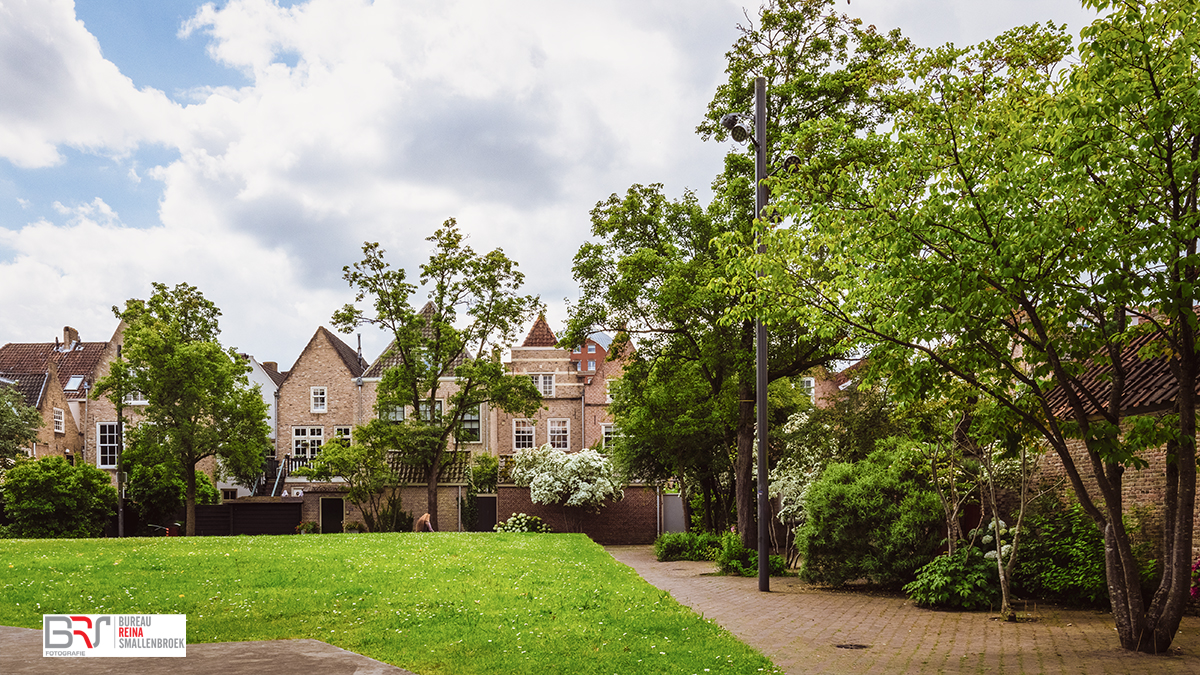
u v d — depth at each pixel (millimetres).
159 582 12938
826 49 21375
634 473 35781
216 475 48688
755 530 22906
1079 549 13070
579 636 8789
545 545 22672
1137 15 7605
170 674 6910
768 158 20797
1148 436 8641
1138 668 8227
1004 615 11859
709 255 22625
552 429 54844
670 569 20953
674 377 25688
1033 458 12688
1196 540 11656
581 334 24797
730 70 21766
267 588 12375
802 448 23438
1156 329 8734
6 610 10289
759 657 8172
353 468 35531
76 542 21766
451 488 40094
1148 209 8062
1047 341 8867
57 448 54219
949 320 8570
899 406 13336
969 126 8750
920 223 8750
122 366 39938
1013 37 9445
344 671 7086
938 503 15219
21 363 60562
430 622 9531
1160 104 7586
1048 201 8609
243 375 43844
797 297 10211
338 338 59594
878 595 15000
